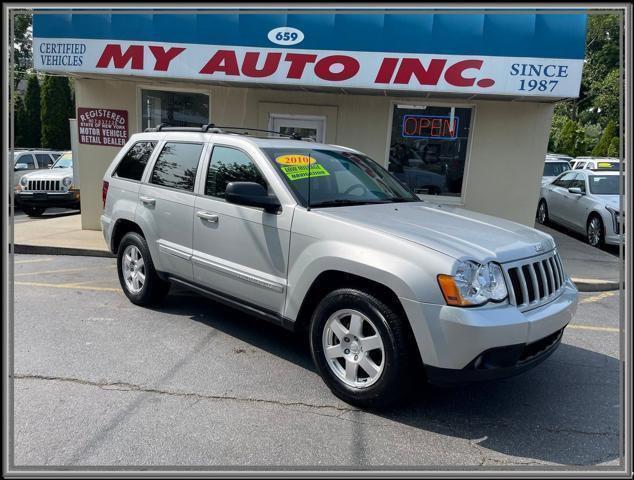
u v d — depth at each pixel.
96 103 9.16
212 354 4.40
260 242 4.09
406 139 8.62
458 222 3.94
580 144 34.03
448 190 8.65
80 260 7.98
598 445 3.21
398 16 7.25
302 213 3.84
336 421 3.39
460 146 8.51
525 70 7.09
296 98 8.70
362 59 7.36
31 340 4.59
